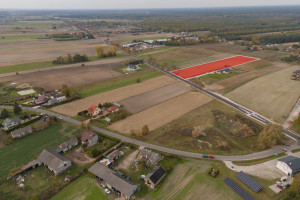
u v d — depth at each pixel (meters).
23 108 106.50
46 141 81.06
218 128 91.81
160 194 58.16
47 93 123.38
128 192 56.06
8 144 79.00
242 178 62.34
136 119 98.12
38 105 110.31
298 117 94.31
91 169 64.56
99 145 79.31
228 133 88.31
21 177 63.44
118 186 57.88
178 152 75.50
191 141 82.31
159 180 62.22
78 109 106.44
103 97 120.88
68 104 111.81
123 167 68.25
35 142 80.38
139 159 71.44
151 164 69.50
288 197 56.12
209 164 69.56
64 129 88.94
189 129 90.06
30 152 74.69
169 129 90.19
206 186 60.62
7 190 58.72
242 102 116.38
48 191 57.97
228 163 70.06
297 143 80.75
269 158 72.31
